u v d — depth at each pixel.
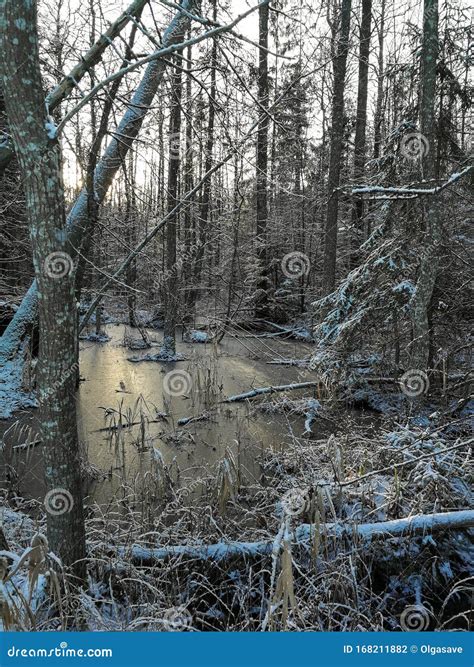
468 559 3.36
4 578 2.36
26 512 4.16
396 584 3.25
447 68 6.26
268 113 4.35
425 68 5.66
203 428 6.41
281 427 6.48
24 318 8.13
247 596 2.91
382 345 7.25
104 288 5.17
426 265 5.92
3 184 8.03
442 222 6.25
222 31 2.36
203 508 3.61
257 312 15.18
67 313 2.30
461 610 3.16
